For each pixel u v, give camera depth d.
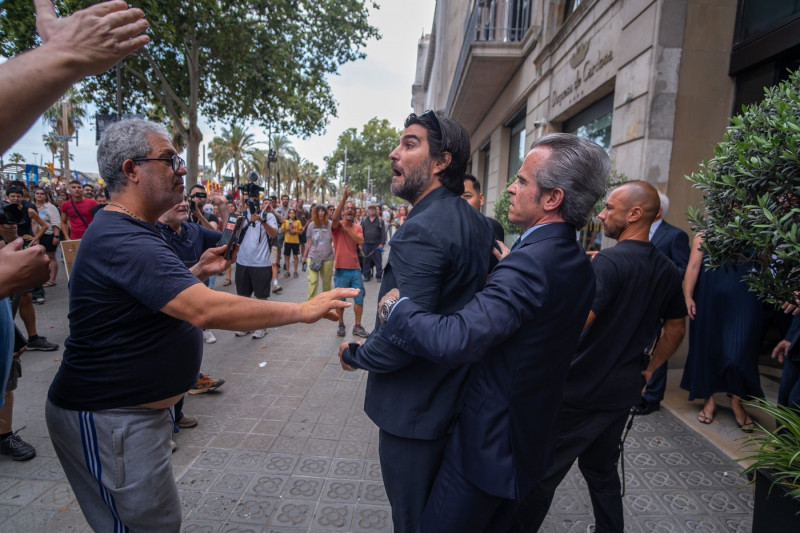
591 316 1.92
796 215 1.62
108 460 1.54
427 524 1.54
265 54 15.03
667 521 2.51
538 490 1.94
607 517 2.10
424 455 1.58
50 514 2.50
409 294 1.43
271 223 6.29
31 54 0.86
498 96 12.87
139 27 0.94
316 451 3.20
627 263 2.00
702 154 4.64
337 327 6.68
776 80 4.00
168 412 1.71
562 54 7.63
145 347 1.53
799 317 2.77
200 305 1.42
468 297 1.54
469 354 1.26
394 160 1.67
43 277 1.21
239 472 2.93
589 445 2.01
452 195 1.65
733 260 2.01
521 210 1.53
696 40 4.55
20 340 2.48
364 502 2.65
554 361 1.45
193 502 2.62
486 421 1.42
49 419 1.61
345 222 5.96
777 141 1.58
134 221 1.52
